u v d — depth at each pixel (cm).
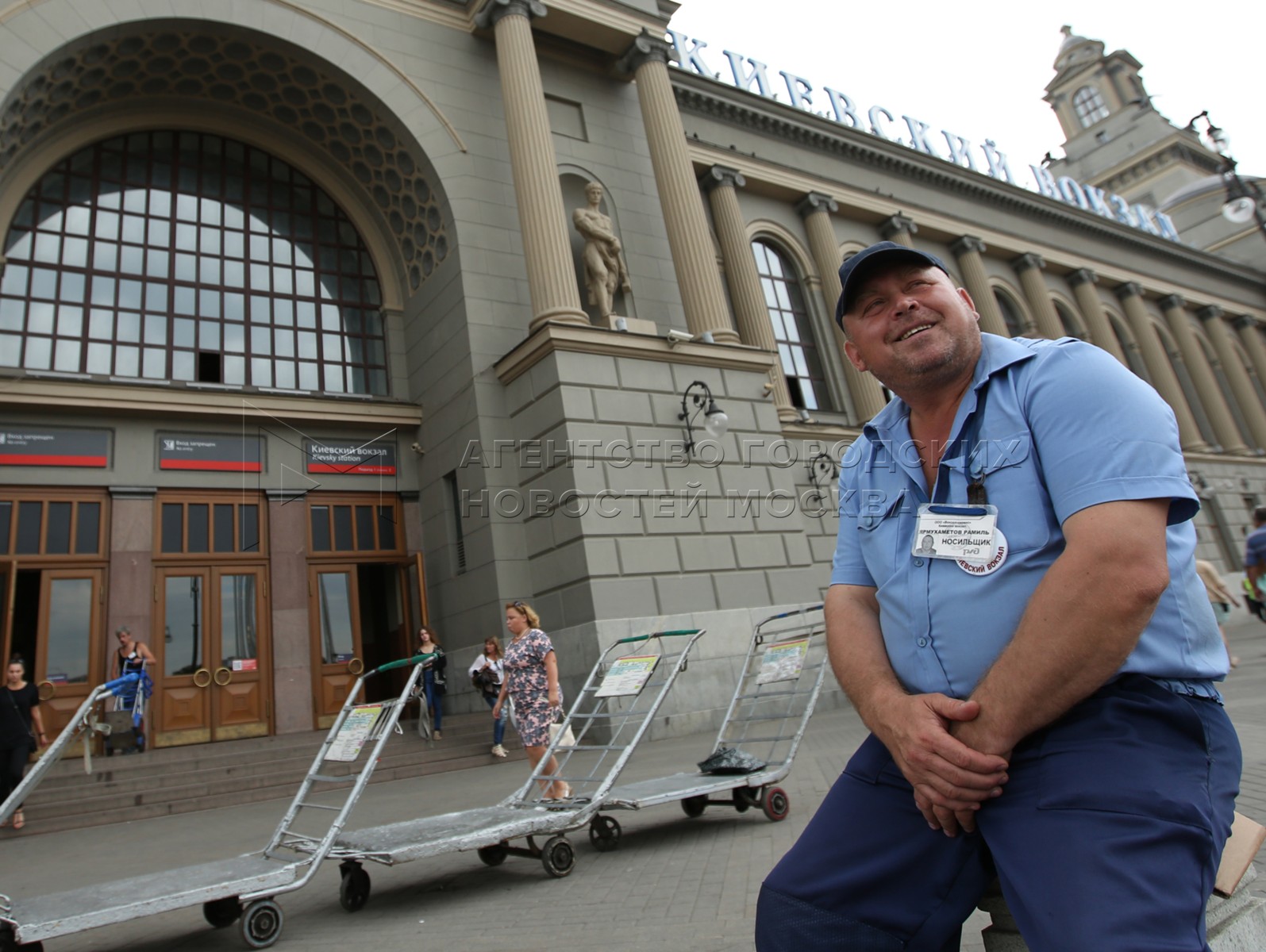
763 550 1332
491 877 467
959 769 118
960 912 128
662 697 511
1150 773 110
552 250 1338
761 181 2036
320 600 1338
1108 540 111
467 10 1553
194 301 1381
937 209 2439
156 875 403
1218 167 4672
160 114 1416
